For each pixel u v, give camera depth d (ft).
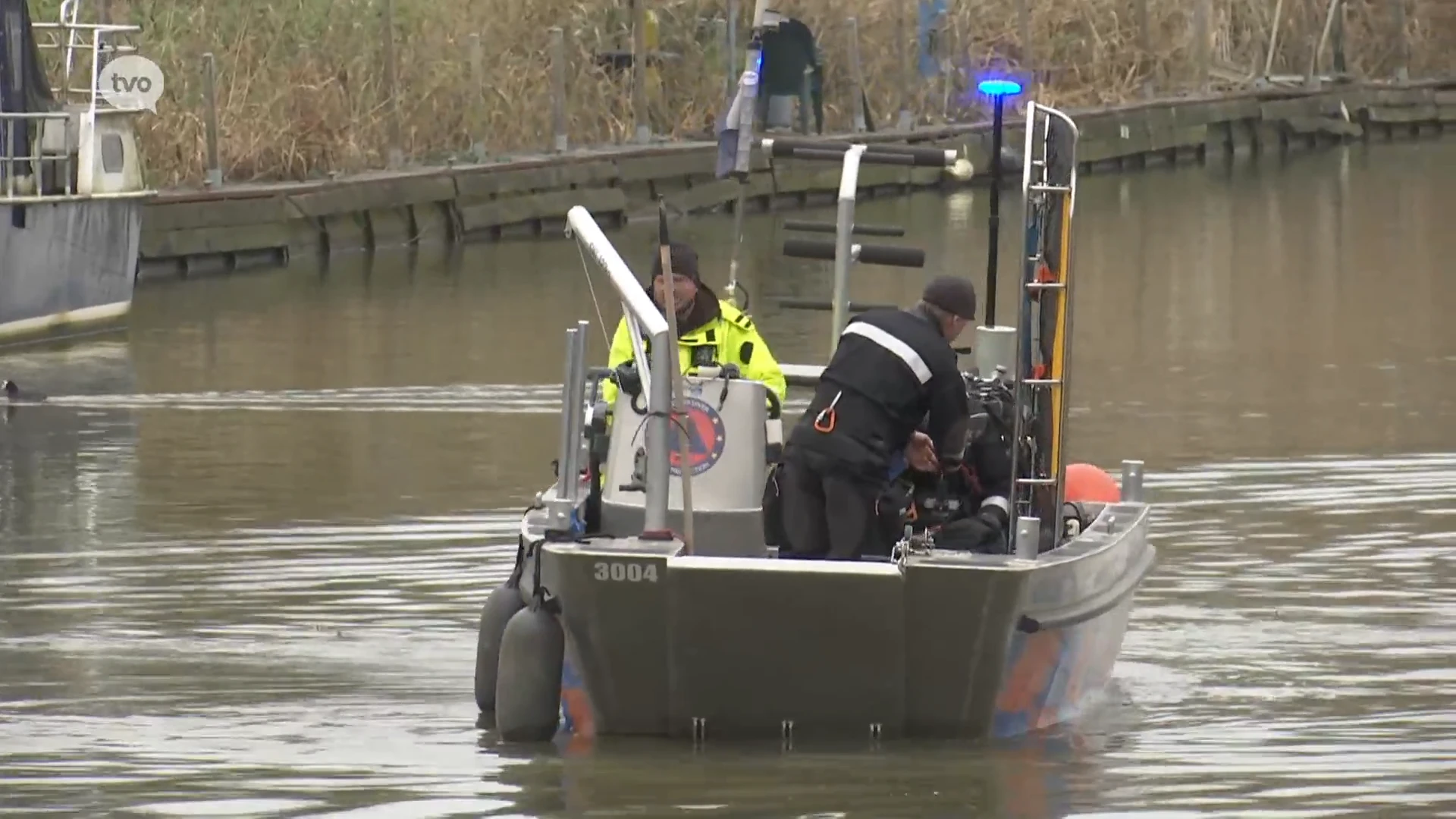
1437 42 503.20
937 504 112.06
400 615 139.23
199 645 130.82
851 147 126.93
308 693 119.96
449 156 351.87
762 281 293.23
